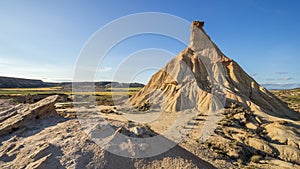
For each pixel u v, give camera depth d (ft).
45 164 17.44
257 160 35.88
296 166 34.24
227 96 89.92
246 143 45.24
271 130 55.06
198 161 25.52
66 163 17.92
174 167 21.20
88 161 18.80
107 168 18.66
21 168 16.87
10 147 20.38
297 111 100.07
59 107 78.13
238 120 65.77
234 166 31.22
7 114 30.09
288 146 43.32
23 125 26.40
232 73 110.01
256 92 99.50
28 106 32.83
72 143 21.21
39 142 21.34
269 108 87.97
